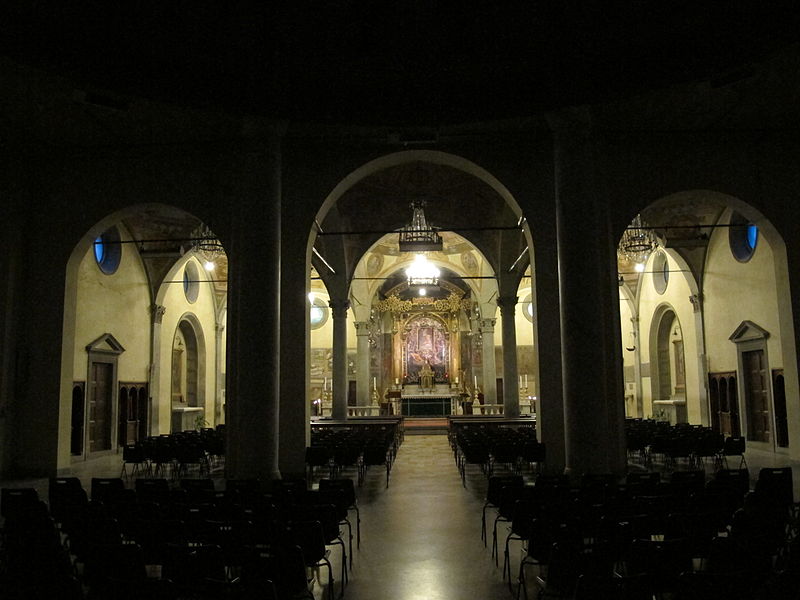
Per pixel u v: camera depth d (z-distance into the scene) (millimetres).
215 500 8508
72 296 15734
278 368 13555
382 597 6562
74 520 6879
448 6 12602
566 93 13305
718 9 11773
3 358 14789
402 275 40500
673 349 27516
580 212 13227
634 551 5621
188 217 21125
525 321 39750
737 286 20531
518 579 7105
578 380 12844
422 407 40000
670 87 12531
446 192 20359
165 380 25125
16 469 14938
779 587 4992
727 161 15117
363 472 14820
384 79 13836
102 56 12039
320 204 15430
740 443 14859
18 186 15484
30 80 12289
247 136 13836
